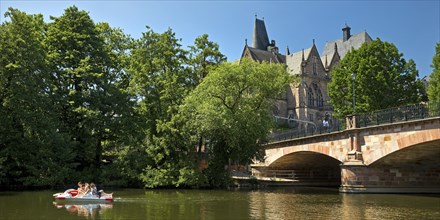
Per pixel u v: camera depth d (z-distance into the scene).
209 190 44.03
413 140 35.72
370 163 40.06
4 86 39.06
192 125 44.56
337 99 63.94
